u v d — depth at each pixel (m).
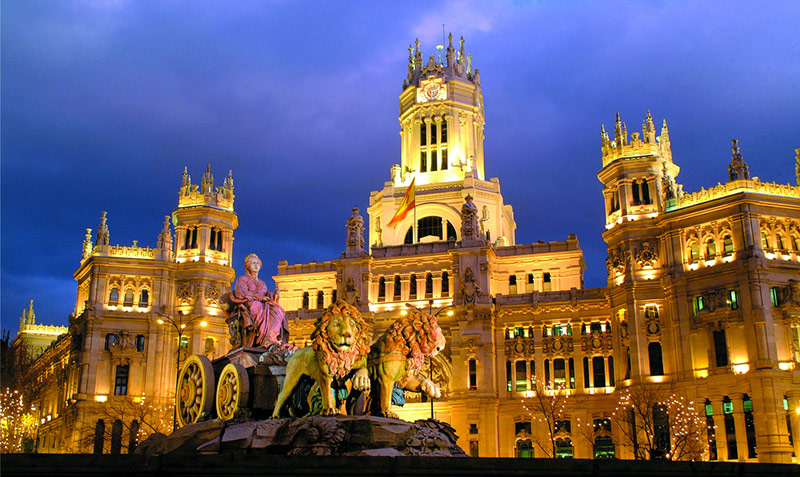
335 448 24.58
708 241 85.38
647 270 88.94
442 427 26.91
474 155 125.00
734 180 84.25
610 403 90.75
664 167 92.62
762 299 78.94
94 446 93.19
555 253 103.44
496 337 98.31
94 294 99.25
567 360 95.12
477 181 115.75
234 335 32.75
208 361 31.28
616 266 91.38
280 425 25.66
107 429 93.94
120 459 17.02
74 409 94.25
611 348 93.19
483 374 94.88
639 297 87.69
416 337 28.58
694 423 77.88
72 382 99.50
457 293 99.75
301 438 24.91
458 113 124.88
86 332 97.06
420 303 101.62
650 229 89.88
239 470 17.86
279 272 111.56
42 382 119.94
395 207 118.12
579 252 102.62
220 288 103.88
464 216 102.75
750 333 78.44
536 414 93.12
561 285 103.06
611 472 19.67
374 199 123.69
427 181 121.44
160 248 103.38
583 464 19.64
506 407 95.00
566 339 95.38
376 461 18.78
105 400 95.19
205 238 104.81
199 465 17.61
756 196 81.69
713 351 81.38
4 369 124.44
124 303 100.50
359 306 101.94
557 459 19.61
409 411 96.19
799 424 75.62
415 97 126.75
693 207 85.62
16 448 106.12
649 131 94.00
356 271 104.00
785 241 82.50
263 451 25.27
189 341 99.31
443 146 124.00
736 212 82.38
